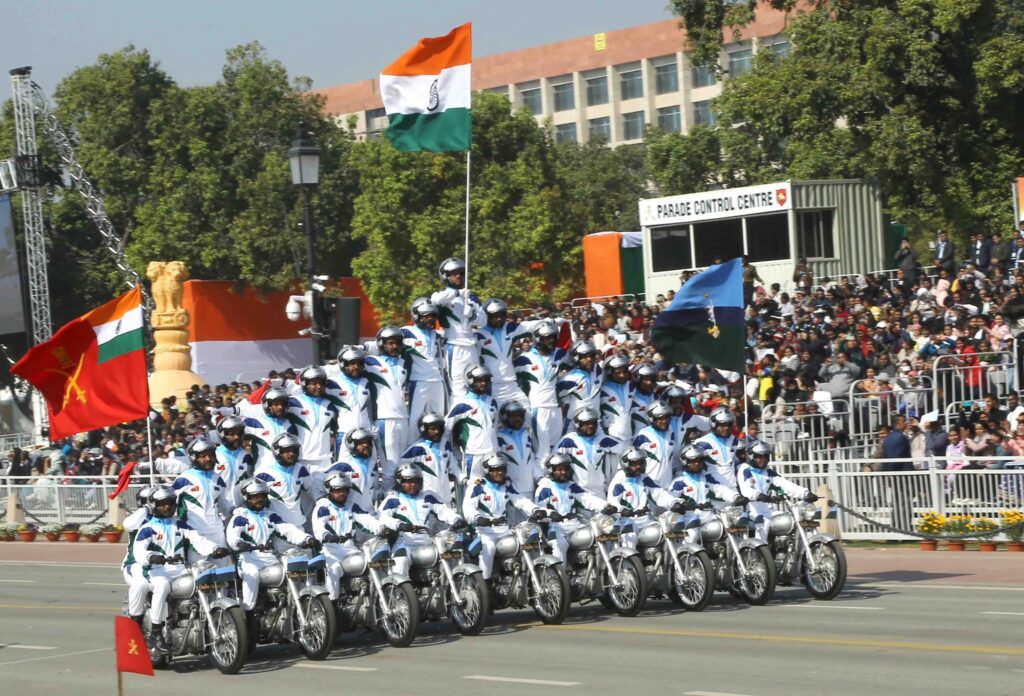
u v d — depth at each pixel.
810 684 16.92
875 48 53.56
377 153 68.19
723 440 24.95
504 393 25.27
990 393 34.09
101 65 80.06
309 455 23.25
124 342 24.72
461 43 28.73
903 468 32.16
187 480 21.47
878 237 49.41
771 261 48.06
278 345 75.06
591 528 23.53
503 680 18.30
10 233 65.81
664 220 50.41
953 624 21.22
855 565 29.27
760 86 56.97
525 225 66.94
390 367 24.42
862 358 36.59
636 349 38.25
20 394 65.38
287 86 78.38
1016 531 30.00
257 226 73.38
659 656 19.47
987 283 39.50
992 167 54.66
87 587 33.44
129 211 79.00
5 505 49.22
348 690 18.33
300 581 21.28
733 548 24.23
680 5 60.19
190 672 20.78
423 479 23.17
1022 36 53.97
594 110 122.06
